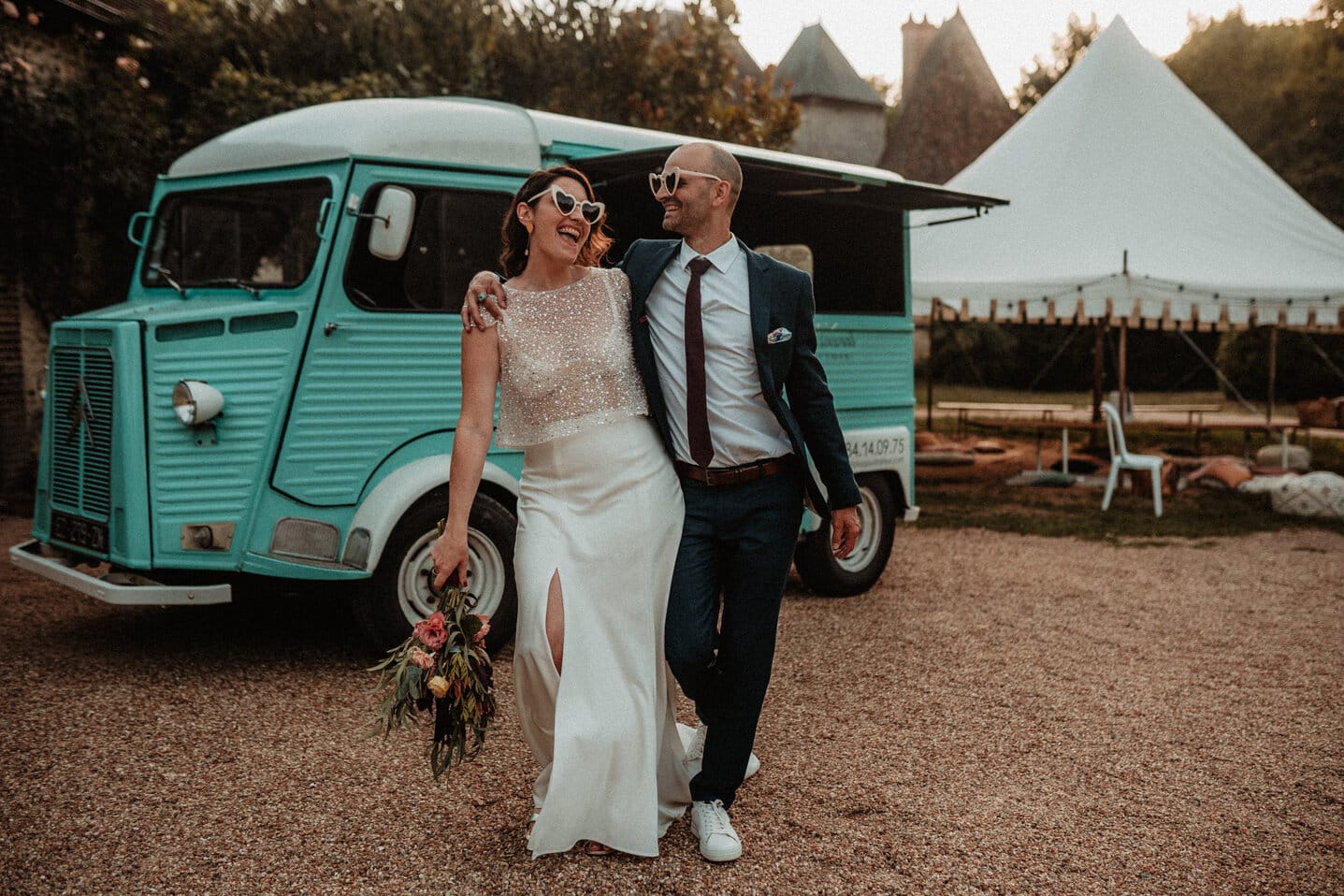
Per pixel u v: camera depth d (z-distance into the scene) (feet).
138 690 14.79
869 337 21.39
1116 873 10.04
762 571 10.15
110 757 12.42
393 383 16.01
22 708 13.98
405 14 36.19
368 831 10.59
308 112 17.02
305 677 15.48
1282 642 18.24
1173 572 23.95
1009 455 50.29
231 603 20.04
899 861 10.17
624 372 9.91
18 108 29.81
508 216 10.34
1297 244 35.70
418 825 10.74
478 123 16.81
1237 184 37.73
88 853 10.10
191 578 15.42
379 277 15.90
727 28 42.42
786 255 19.89
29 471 31.55
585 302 9.90
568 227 9.67
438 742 9.59
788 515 10.25
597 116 39.60
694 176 9.88
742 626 10.19
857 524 10.66
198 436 14.87
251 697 14.58
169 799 11.32
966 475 42.60
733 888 9.60
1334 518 31.45
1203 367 80.64
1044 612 20.20
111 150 31.35
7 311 30.66
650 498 9.79
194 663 16.11
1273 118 85.10
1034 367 85.05
